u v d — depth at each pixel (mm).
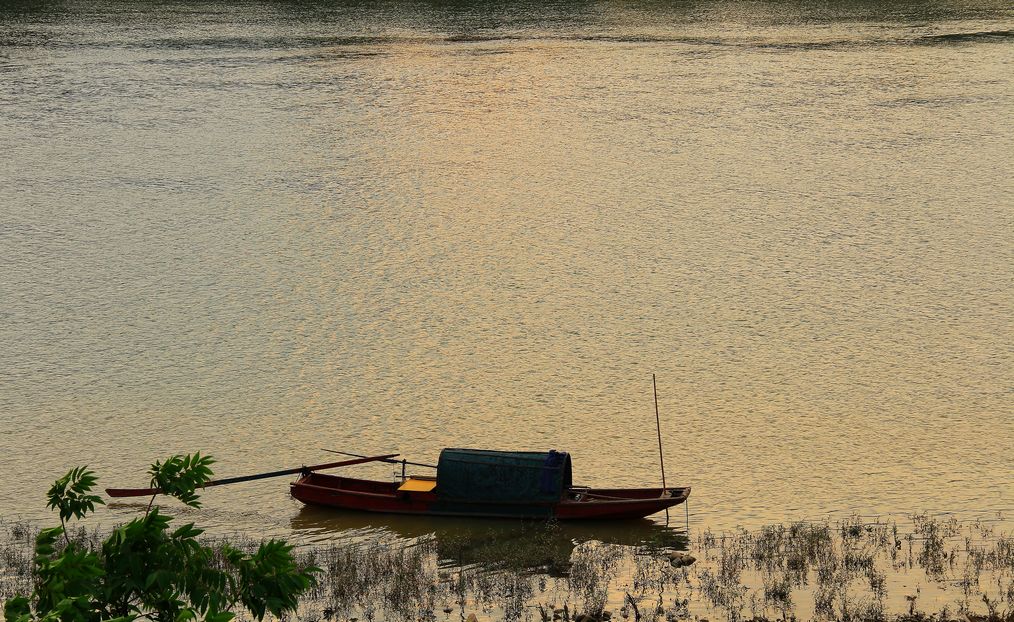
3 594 23734
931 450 33562
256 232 61469
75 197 68125
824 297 49906
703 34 124062
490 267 55312
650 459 33250
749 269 54406
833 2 144250
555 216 64500
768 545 26188
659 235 60531
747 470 32219
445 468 28594
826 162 75438
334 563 25531
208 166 75375
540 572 25266
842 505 29391
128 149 79312
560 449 34250
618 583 24406
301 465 33188
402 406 38094
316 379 40750
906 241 58469
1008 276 52438
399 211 65688
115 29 125062
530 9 141625
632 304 49438
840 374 40594
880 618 22172
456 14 137250
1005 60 106938
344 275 54156
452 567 25578
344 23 130375
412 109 91938
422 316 48094
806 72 104000
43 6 140000
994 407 37125
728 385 39688
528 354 43250
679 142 81500
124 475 32562
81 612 12602
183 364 42375
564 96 96312
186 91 96938
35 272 54594
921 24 127688
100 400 38688
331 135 83812
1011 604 22750
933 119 86375
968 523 27766
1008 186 68938
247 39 120375
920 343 43844
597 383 40125
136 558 13461
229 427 36312
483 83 101375
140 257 57062
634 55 112812
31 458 33812
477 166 75812
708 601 23344
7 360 42844
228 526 28641
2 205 66375
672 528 27953
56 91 95938
